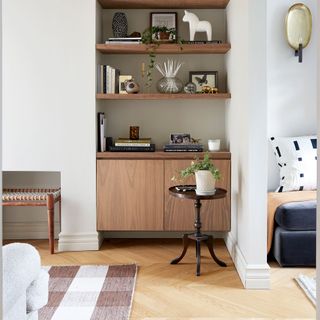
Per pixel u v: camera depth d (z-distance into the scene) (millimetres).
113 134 4066
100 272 3186
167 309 2580
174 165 3723
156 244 3902
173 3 3838
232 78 3596
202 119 4062
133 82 3789
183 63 4027
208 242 3293
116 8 4000
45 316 2467
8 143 3693
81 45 3646
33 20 3643
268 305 2633
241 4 3119
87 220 3734
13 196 3574
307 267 3281
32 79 3662
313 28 4008
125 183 3725
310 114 4016
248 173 2908
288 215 3242
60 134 3688
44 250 3734
